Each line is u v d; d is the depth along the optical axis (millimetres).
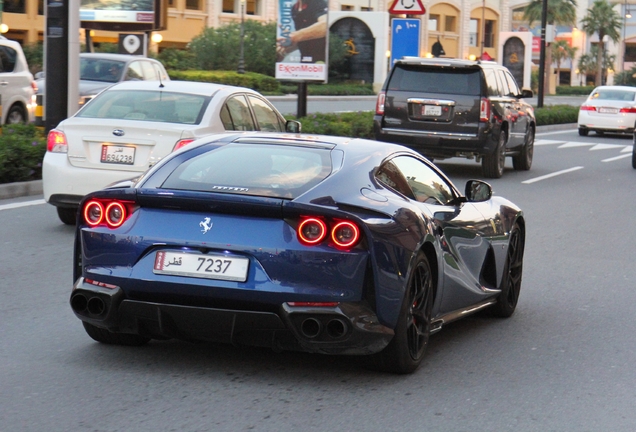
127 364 10195
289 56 42344
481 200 11875
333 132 38094
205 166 10008
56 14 27781
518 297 13766
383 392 9531
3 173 22984
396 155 10828
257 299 9008
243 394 9305
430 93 30547
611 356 11359
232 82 78812
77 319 12148
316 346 9219
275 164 9953
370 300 9188
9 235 18000
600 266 17375
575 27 178250
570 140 52531
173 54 91188
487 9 150000
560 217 23594
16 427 8242
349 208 9242
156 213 9398
